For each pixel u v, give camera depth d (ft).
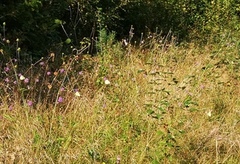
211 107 17.85
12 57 18.98
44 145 13.29
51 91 16.48
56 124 14.56
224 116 17.19
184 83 19.38
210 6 30.58
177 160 13.78
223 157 14.46
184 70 21.34
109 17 24.85
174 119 16.02
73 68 19.06
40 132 13.94
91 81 18.15
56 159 13.05
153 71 20.30
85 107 15.74
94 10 24.48
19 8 20.12
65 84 17.43
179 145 14.61
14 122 14.32
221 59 23.88
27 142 13.33
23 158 12.62
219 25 29.91
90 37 24.41
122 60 21.70
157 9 28.43
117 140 14.16
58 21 21.21
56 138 13.87
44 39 21.50
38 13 20.99
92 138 13.98
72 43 23.13
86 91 17.02
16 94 15.35
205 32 29.07
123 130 14.93
